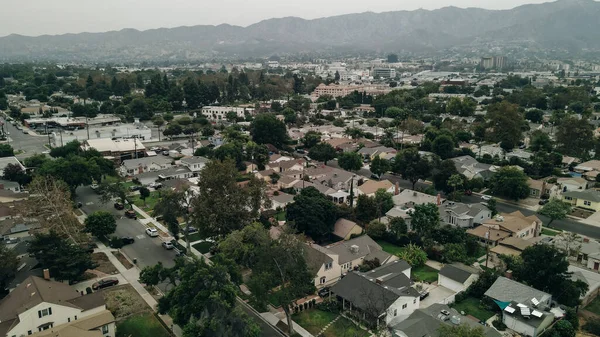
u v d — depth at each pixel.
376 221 82.00
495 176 105.38
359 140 158.38
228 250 64.31
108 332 49.97
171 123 181.75
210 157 131.50
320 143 141.38
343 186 107.44
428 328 48.75
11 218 78.81
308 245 67.38
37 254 61.25
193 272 50.12
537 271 58.16
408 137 160.88
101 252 74.06
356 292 56.62
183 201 76.12
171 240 78.44
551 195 103.56
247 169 127.12
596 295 61.31
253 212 75.50
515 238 74.69
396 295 54.22
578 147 135.88
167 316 55.31
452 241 74.56
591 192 98.69
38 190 77.38
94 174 104.25
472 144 152.62
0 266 58.22
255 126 151.62
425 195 96.69
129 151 139.00
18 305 49.81
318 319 55.75
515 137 145.00
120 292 57.03
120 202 98.38
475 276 62.16
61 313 49.56
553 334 50.38
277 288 61.56
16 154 139.88
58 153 130.75
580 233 83.31
